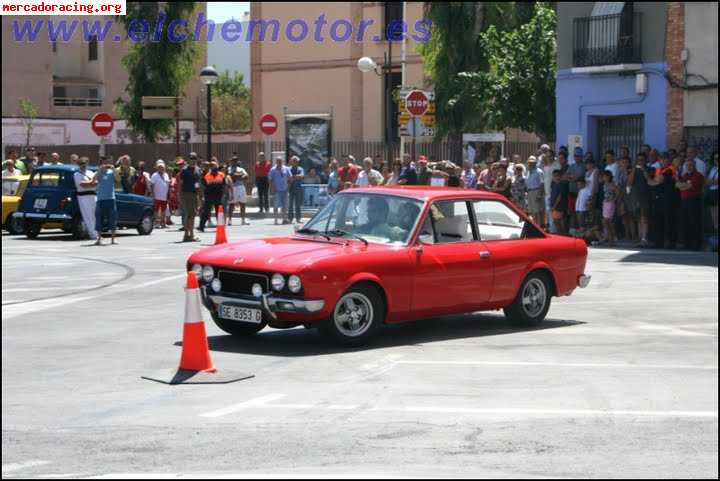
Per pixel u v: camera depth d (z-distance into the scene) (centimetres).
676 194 2656
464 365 1155
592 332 1395
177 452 776
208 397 990
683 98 3084
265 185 4212
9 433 845
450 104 4406
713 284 1928
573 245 1476
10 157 3478
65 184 3050
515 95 4162
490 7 4591
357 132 5881
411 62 5669
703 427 860
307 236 1347
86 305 1653
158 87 5212
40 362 1179
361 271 1249
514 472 699
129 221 3162
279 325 1257
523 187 2892
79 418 902
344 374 1105
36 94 6794
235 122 8462
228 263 1263
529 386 1038
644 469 721
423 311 1311
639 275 2072
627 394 998
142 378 1084
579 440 813
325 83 5994
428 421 883
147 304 1666
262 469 713
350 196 1381
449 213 1358
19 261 2361
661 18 3134
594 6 3316
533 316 1440
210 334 1373
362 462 738
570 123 3412
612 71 3253
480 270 1361
